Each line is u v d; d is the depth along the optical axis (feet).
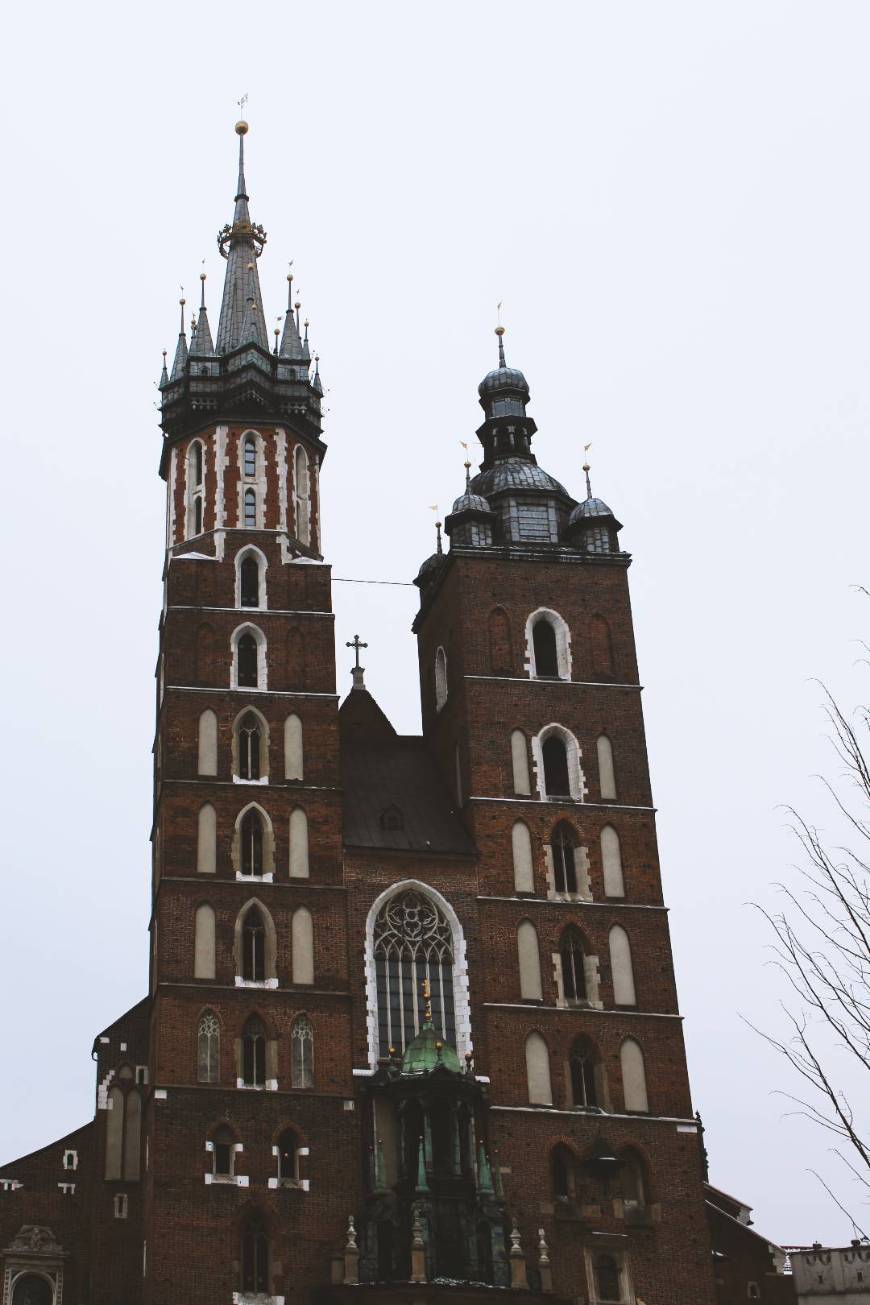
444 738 311.88
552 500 325.01
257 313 329.72
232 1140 258.37
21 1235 263.90
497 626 307.37
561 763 302.04
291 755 288.51
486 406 348.18
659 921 289.33
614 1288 261.24
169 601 296.30
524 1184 264.93
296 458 316.60
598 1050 277.44
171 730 285.02
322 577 303.48
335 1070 266.16
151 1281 247.70
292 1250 253.03
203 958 269.64
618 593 314.14
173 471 315.58
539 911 285.84
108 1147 271.49
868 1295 293.84
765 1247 296.71
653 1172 270.05
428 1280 243.40
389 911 282.15
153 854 293.84
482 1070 272.10
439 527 337.31
